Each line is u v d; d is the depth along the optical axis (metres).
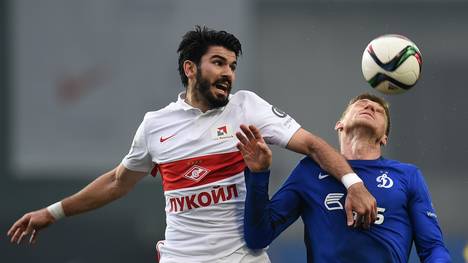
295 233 77.56
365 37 101.25
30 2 89.75
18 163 88.75
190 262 24.70
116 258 83.38
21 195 88.75
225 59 24.95
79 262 82.31
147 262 83.62
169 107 25.56
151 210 84.00
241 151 23.80
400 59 25.12
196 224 24.75
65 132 89.19
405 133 97.56
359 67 100.69
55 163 89.06
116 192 26.91
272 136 24.77
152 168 26.17
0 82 90.19
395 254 23.66
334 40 100.81
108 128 89.12
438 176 97.06
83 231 82.88
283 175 93.56
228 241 24.62
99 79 89.38
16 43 89.69
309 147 24.41
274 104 99.81
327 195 24.23
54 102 89.25
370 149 24.77
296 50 100.38
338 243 23.83
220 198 24.66
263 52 100.12
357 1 101.38
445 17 102.25
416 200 24.16
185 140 24.91
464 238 62.19
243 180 24.81
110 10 89.31
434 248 23.62
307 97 100.00
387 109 25.11
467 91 100.12
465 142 98.00
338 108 100.06
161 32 89.06
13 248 83.06
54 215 27.17
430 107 98.81
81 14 89.69
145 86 89.00
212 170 24.64
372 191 24.06
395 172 24.38
